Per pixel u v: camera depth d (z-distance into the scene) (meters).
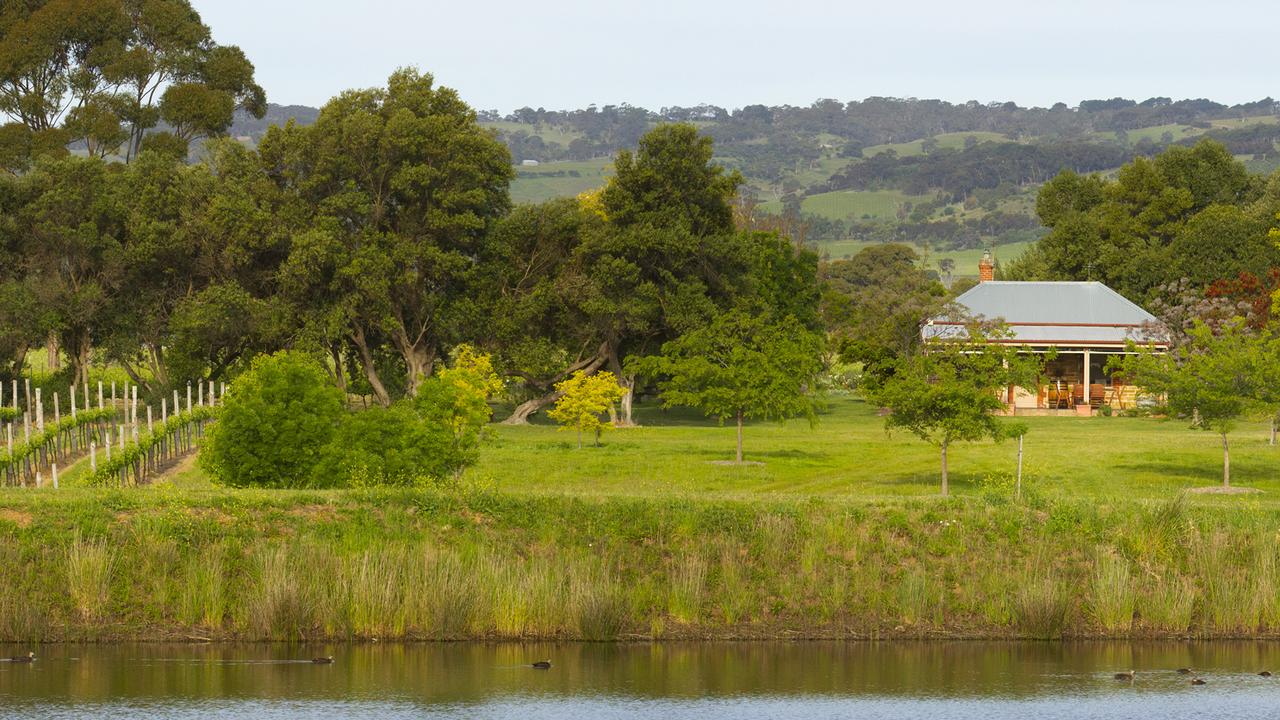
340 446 51.91
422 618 40.88
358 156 102.88
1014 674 39.41
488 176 106.44
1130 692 38.03
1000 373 62.41
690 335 80.12
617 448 82.12
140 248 101.44
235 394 52.31
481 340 106.69
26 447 62.47
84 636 39.88
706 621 42.19
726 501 47.06
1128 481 68.44
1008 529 45.88
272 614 40.16
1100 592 42.81
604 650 40.72
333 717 35.12
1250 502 53.84
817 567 43.88
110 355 106.38
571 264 106.69
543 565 42.53
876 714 36.28
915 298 94.19
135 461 63.66
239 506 44.22
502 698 36.75
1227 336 66.50
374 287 98.31
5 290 100.00
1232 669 40.06
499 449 80.12
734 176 107.31
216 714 35.03
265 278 103.88
